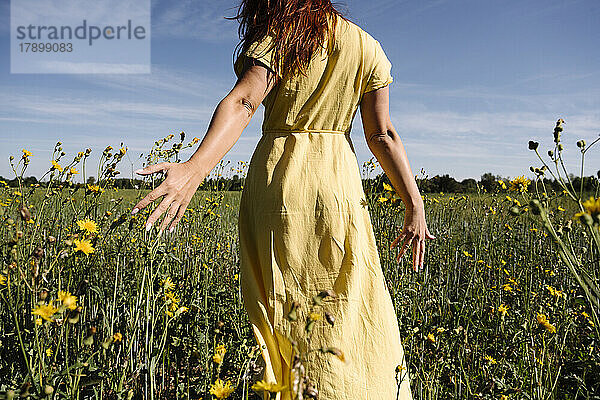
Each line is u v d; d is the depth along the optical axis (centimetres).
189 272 380
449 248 520
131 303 266
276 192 185
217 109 169
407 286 350
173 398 247
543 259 468
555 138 171
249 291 190
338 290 184
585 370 274
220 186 517
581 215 132
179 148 310
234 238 553
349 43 185
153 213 148
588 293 133
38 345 163
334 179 186
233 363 238
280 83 185
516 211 154
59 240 258
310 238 184
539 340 301
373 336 189
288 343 183
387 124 201
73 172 308
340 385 180
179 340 266
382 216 301
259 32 179
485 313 377
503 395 244
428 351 291
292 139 190
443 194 696
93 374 200
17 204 346
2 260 216
